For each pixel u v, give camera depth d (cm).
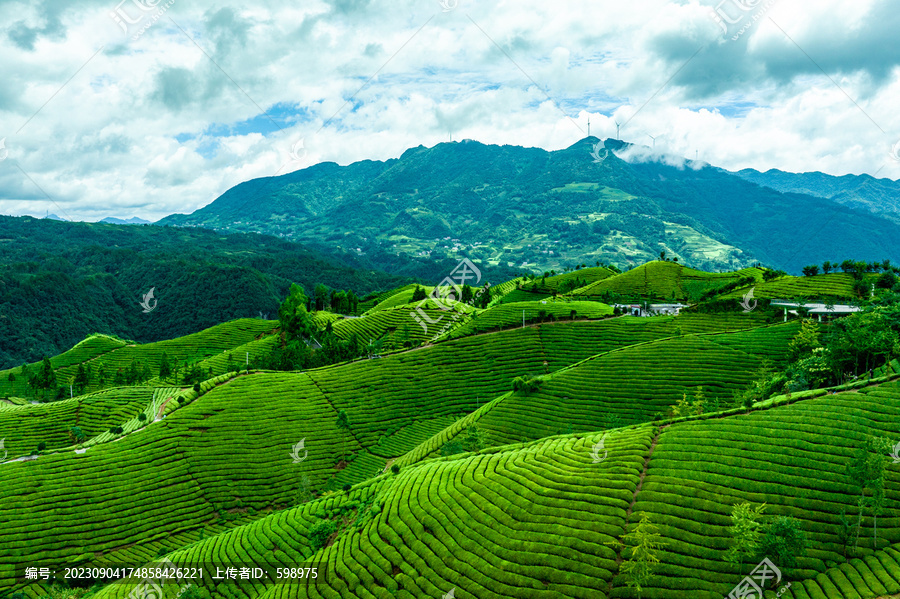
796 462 5962
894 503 5269
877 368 8262
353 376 13875
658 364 11412
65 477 9575
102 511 9088
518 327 15600
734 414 7194
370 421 12300
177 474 10125
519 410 10719
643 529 5284
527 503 6184
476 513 6312
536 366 13638
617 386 10938
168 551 8538
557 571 5238
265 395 12725
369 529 6900
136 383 18938
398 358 14688
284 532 7694
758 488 5731
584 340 14475
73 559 8188
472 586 5369
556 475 6575
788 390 8494
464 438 10019
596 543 5419
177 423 11331
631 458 6538
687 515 5562
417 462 9156
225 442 11006
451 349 14838
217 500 9800
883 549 4897
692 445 6581
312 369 14425
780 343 11456
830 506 5384
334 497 8325
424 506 6819
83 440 11919
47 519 8712
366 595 5759
